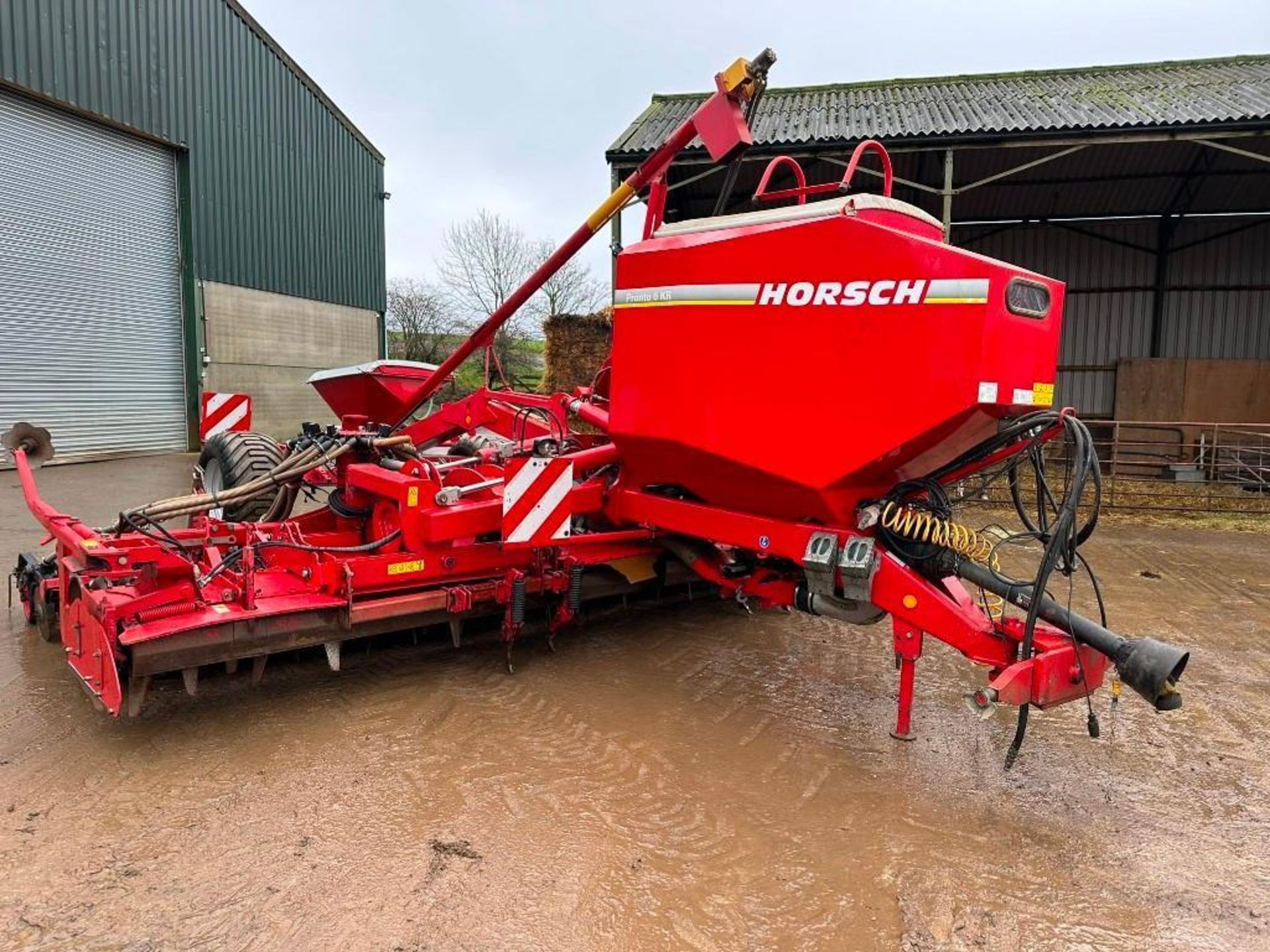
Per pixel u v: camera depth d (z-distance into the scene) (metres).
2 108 11.37
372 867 2.40
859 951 2.12
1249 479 12.54
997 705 3.72
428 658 4.10
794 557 3.14
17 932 2.08
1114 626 5.08
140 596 3.04
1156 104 10.24
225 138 15.29
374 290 20.75
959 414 2.58
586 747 3.21
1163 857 2.57
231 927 2.12
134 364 13.70
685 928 2.18
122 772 2.91
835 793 2.91
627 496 3.88
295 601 3.39
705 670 4.10
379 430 5.07
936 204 13.78
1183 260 13.88
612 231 10.67
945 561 2.98
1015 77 13.04
